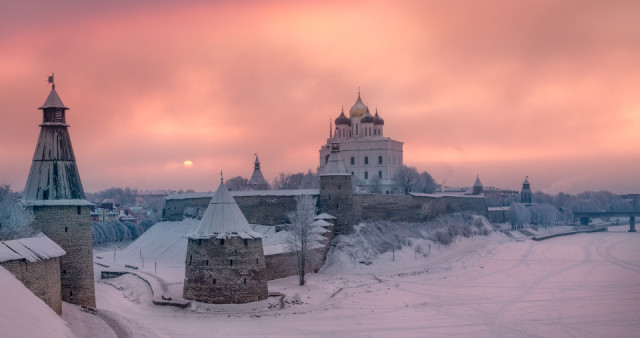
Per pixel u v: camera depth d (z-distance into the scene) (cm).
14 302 3850
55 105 6944
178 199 15450
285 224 12369
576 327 7056
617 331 6900
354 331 6638
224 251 7569
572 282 10094
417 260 12088
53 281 5647
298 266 9475
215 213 7812
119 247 17525
